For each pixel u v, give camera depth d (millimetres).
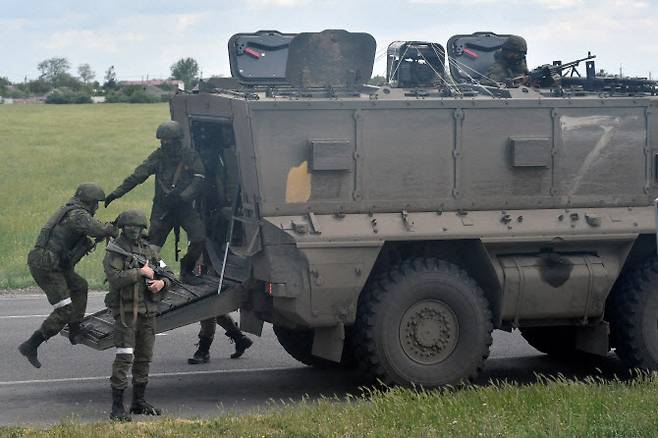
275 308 21484
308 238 21141
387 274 21750
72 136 127250
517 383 23203
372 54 23609
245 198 21797
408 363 21734
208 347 26281
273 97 21719
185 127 25281
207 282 23500
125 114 173625
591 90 24844
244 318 22906
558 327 26078
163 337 29406
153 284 20156
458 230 21906
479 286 22703
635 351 23000
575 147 22875
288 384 24078
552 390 20203
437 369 21875
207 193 25047
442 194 22188
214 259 24266
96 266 40875
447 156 22172
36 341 22391
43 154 103562
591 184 23016
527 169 22609
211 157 25016
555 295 22562
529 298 22469
